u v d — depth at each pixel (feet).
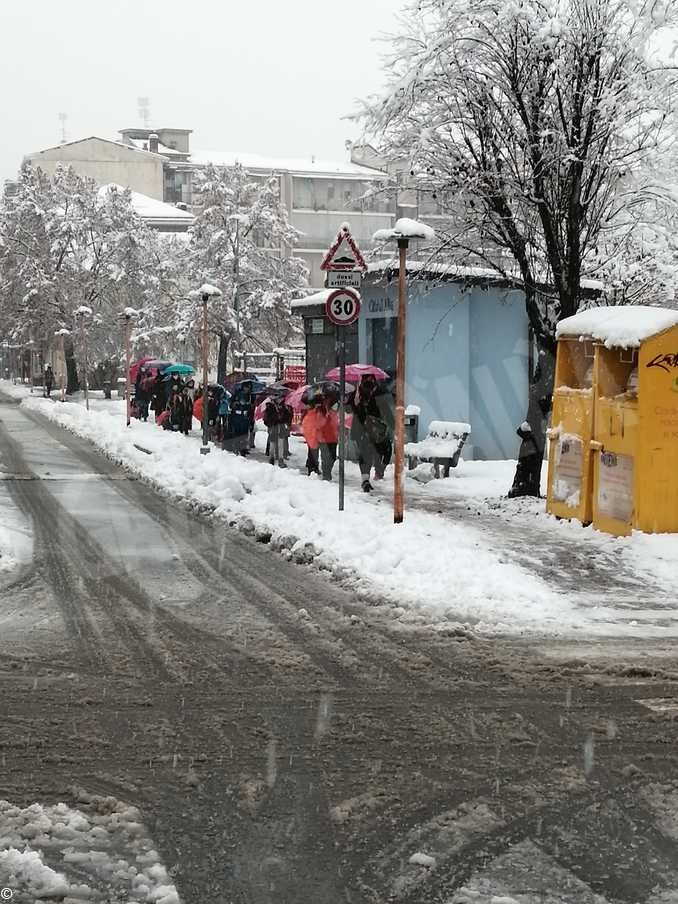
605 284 73.41
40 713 24.75
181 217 306.96
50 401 186.91
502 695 26.13
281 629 32.71
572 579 39.78
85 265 231.09
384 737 23.08
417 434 78.59
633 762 21.68
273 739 22.97
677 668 28.55
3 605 36.14
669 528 46.29
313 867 17.04
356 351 86.79
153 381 134.10
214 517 56.24
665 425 45.96
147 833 18.30
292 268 203.00
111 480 72.95
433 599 36.22
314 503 57.67
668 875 16.74
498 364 82.84
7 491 66.74
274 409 80.48
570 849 17.66
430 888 16.34
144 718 24.38
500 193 57.72
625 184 60.54
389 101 58.90
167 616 34.50
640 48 55.31
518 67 56.59
